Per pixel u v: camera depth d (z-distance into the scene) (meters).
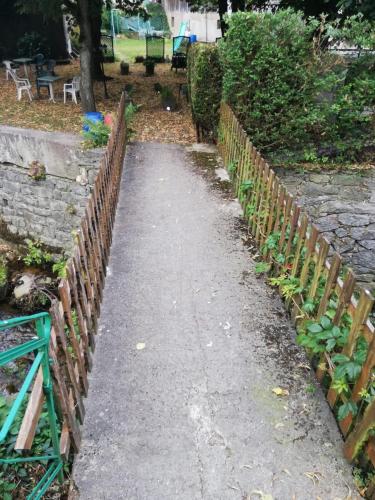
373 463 2.31
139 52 26.88
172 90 14.60
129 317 3.75
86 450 2.60
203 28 29.34
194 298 4.02
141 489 2.40
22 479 2.67
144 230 5.29
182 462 2.54
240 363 3.25
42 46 17.95
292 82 7.31
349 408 2.46
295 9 10.36
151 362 3.25
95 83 15.48
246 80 7.09
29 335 6.81
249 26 6.69
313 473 2.49
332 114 8.09
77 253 3.06
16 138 8.18
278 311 3.83
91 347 3.31
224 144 7.65
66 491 2.54
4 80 15.83
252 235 5.16
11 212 9.27
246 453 2.60
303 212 3.60
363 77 7.86
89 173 7.77
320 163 8.34
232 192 6.45
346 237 6.61
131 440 2.67
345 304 2.68
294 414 2.85
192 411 2.86
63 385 2.37
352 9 8.81
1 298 7.88
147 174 7.16
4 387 4.62
